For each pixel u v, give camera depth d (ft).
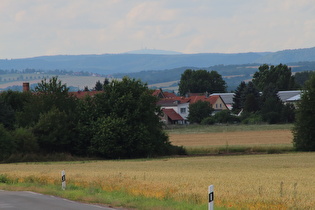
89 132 415.64
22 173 224.94
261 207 108.37
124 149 417.08
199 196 125.29
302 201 116.47
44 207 115.14
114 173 219.41
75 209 111.34
